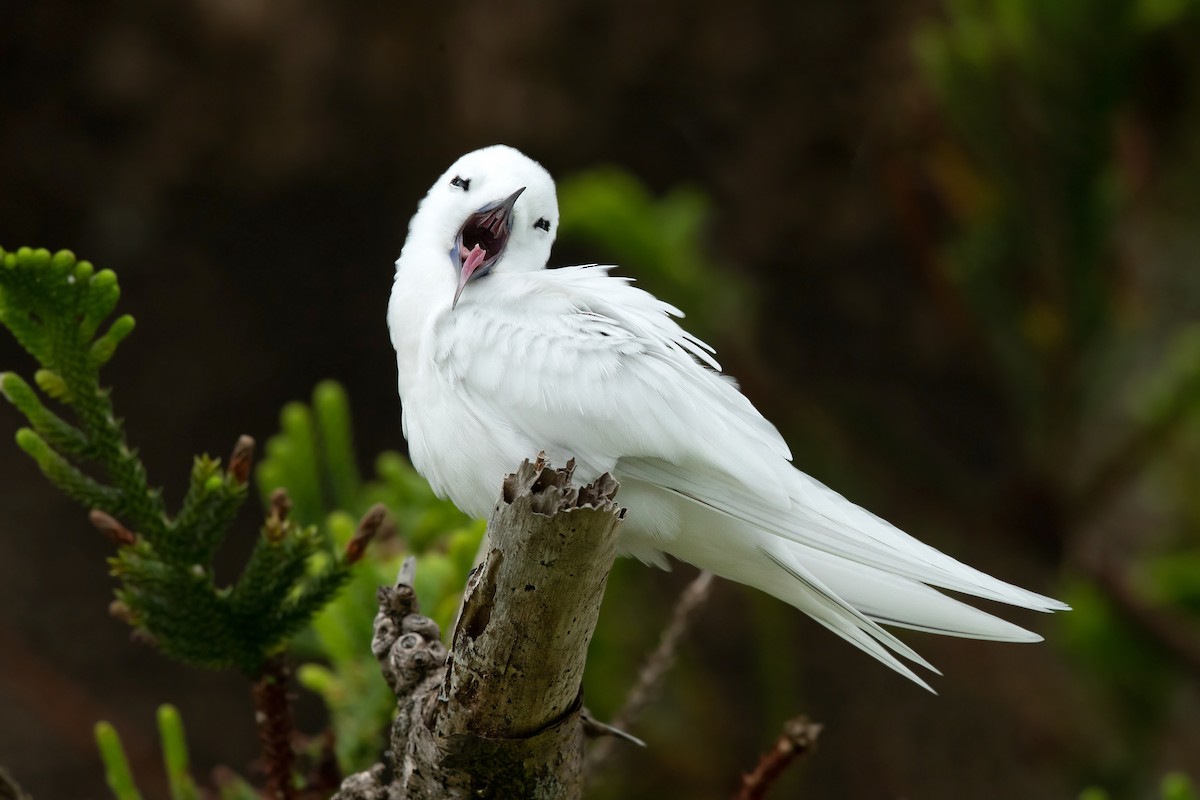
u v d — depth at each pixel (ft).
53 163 57.88
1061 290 34.50
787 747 19.88
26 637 57.72
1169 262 39.60
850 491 38.50
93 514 18.51
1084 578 38.81
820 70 56.39
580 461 21.01
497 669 14.89
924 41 35.24
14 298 17.43
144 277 60.85
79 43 56.59
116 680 58.70
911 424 56.59
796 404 38.75
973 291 35.45
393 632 17.25
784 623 40.34
